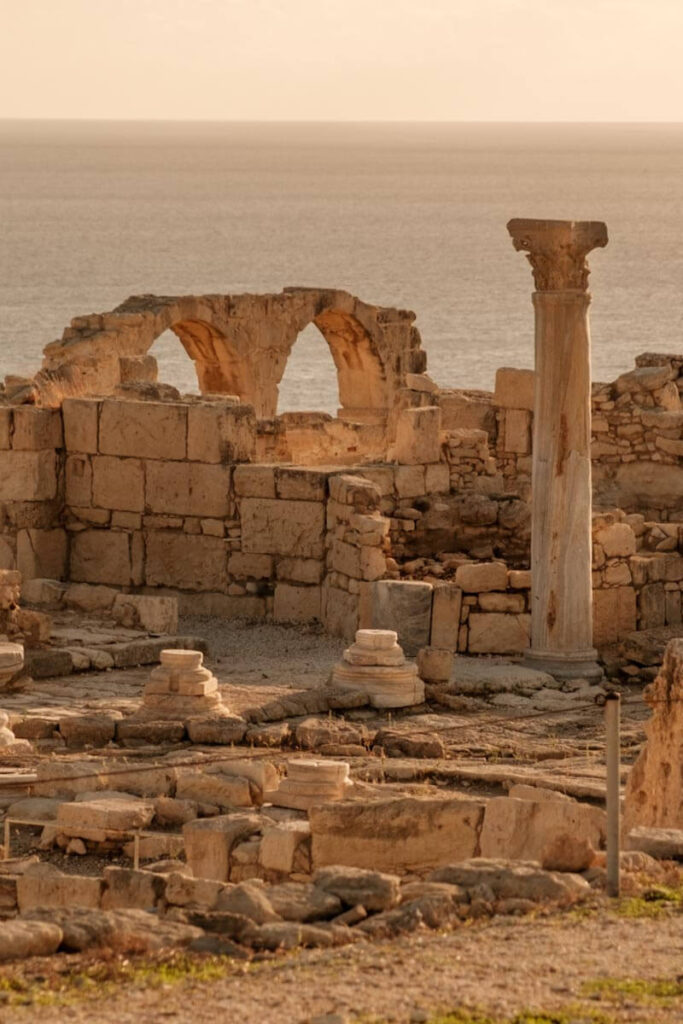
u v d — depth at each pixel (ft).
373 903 79.61
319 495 175.32
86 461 186.39
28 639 157.79
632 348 478.59
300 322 269.64
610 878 80.12
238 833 101.50
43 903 92.68
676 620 169.58
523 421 216.13
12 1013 66.64
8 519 185.26
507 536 185.68
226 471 179.63
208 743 131.54
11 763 124.57
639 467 209.36
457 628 161.48
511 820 96.94
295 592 177.37
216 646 168.45
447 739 135.13
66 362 241.96
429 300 635.66
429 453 186.70
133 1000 67.72
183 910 80.64
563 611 156.56
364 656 144.25
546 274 154.51
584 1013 65.46
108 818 108.58
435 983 68.69
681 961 71.26
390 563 170.40
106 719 133.18
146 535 184.14
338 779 112.37
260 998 67.46
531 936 74.33
